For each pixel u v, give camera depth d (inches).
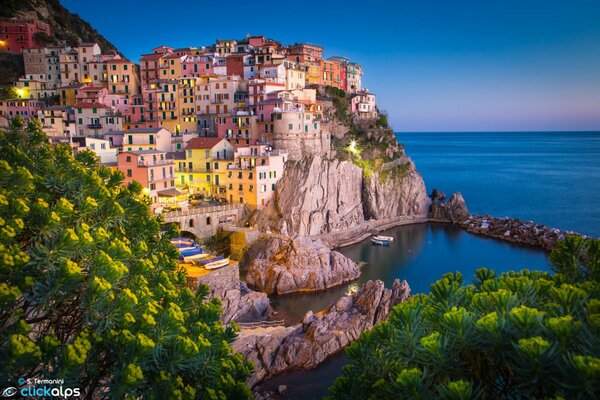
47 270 517.7
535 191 7475.4
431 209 5487.2
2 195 517.0
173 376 564.4
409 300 571.8
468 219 5182.1
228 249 3629.4
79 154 999.0
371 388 480.7
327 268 3289.9
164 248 938.1
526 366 376.8
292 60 6240.2
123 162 3710.6
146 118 5255.9
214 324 745.6
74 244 530.3
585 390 341.7
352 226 4552.2
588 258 594.2
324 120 5211.6
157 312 590.2
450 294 513.3
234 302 2549.2
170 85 5206.7
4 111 4719.5
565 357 366.9
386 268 3683.6
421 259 3927.2
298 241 3351.4
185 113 5231.3
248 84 5029.5
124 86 5506.9
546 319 431.8
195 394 598.9
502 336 411.8
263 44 6161.4
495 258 3949.3
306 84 6122.1
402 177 5359.3
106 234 619.5
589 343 378.9
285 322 2674.7
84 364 523.2
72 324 608.7
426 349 433.7
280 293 3117.6
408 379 404.5
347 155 5118.1
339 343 2174.0
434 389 438.3
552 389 375.9
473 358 435.2
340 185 4547.2
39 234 557.3
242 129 4756.4
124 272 575.5
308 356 2078.0
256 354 2047.2
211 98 5147.6
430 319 486.9
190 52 6476.4
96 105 4758.9
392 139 5644.7
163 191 3784.5
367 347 511.2
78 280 514.9
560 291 462.3
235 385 625.9
